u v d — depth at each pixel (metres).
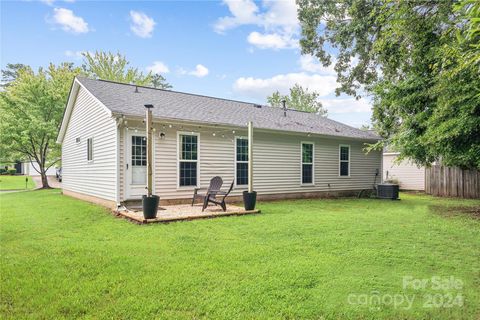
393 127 10.23
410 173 17.33
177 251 4.47
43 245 4.84
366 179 14.52
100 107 9.45
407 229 6.02
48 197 12.45
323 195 12.93
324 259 4.08
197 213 7.54
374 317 2.63
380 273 3.61
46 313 2.69
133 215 7.01
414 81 7.20
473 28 2.11
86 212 8.01
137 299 2.94
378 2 9.66
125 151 8.35
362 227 6.18
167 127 9.03
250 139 8.42
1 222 6.87
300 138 12.23
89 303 2.88
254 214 7.85
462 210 9.02
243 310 2.72
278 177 11.58
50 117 17.84
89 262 3.99
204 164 9.77
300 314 2.66
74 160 12.52
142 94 10.93
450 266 3.85
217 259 4.08
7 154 18.27
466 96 5.23
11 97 17.11
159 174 8.85
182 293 3.06
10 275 3.56
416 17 4.50
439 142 6.65
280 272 3.60
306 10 14.22
